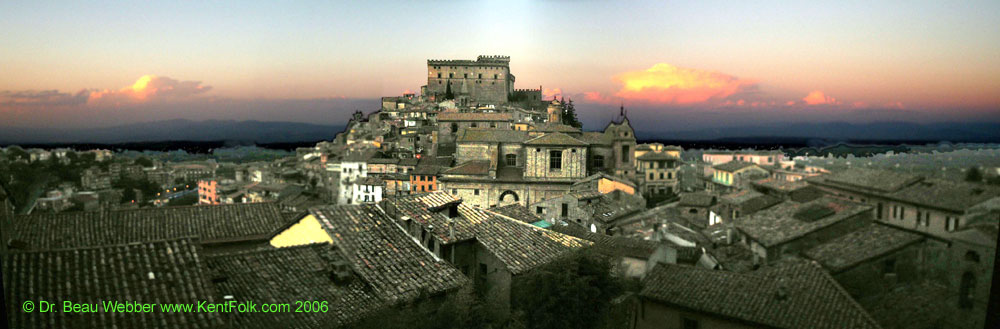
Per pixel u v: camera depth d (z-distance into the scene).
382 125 195.50
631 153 91.81
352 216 27.17
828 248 28.61
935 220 23.30
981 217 22.05
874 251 25.48
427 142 159.00
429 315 22.53
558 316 25.14
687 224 56.03
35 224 32.38
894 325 22.61
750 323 25.33
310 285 22.02
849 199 30.64
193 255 19.88
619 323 28.33
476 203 82.81
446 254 26.16
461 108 188.62
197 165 114.62
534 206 60.25
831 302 24.88
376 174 128.50
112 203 63.47
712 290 28.20
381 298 21.88
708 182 71.38
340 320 20.42
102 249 19.22
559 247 29.20
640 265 38.72
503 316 24.34
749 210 41.84
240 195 116.00
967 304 21.62
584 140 92.31
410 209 28.45
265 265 22.66
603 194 65.06
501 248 27.14
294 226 28.09
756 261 32.66
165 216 35.97
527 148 82.31
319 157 190.50
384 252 24.80
